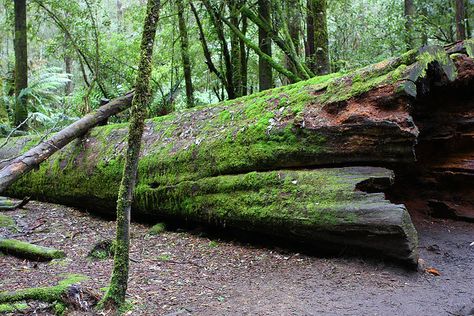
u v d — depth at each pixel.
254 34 12.24
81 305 3.47
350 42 16.31
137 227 6.97
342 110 4.86
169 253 5.38
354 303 3.56
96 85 13.95
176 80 12.71
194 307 3.52
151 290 3.97
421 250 5.02
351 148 4.66
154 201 6.61
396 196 6.41
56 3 12.80
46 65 22.19
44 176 8.57
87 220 7.49
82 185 7.75
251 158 5.45
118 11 19.94
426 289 3.88
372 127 4.47
